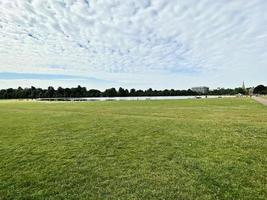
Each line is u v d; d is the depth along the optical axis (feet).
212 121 80.89
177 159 41.86
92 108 160.04
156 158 42.78
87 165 40.50
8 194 31.60
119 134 62.39
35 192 31.99
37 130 70.33
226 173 35.32
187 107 159.84
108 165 40.22
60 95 624.18
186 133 61.41
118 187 32.40
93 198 29.84
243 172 35.50
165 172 36.55
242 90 630.74
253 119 85.66
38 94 609.42
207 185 31.94
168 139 55.62
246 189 30.50
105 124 78.54
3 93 589.73
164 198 29.17
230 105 173.58
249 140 52.54
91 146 51.47
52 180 35.42
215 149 46.75
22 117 103.65
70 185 33.60
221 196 29.04
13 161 43.42
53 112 126.62
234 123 75.05
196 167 38.01
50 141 56.65
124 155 45.01
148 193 30.48
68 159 43.70
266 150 45.34
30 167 40.42
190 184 32.35
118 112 124.06
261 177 33.78
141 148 49.03
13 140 58.49
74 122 84.48
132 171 37.37
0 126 78.64
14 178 36.37
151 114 110.73
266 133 59.31
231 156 42.42
